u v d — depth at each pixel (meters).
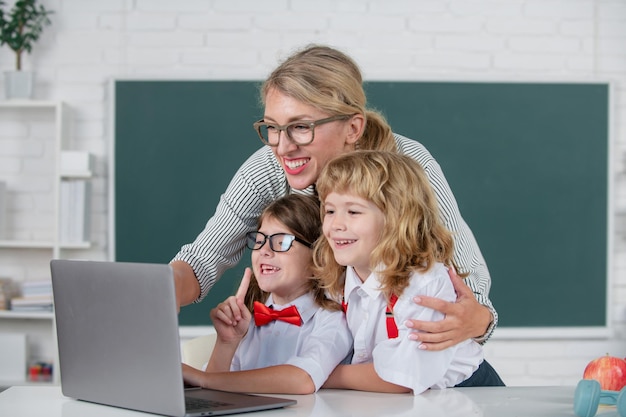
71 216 3.74
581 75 4.00
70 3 3.95
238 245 2.02
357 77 1.77
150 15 3.96
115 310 1.33
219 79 3.88
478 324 1.58
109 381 1.37
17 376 3.75
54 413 1.33
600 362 1.50
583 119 3.92
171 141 3.88
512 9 3.98
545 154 3.92
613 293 3.97
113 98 3.87
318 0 3.96
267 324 1.78
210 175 3.89
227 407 1.30
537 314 3.91
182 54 3.95
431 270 1.56
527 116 3.91
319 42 3.95
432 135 3.90
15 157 3.94
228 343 1.67
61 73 3.95
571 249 3.92
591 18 4.00
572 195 3.92
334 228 1.57
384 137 1.84
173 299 1.24
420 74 3.89
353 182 1.54
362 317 1.62
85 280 1.38
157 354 1.27
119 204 3.87
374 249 1.55
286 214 1.77
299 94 1.65
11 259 3.94
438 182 1.86
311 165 1.71
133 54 3.95
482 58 3.97
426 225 1.59
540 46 3.98
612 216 3.91
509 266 3.91
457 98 3.90
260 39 3.95
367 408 1.36
